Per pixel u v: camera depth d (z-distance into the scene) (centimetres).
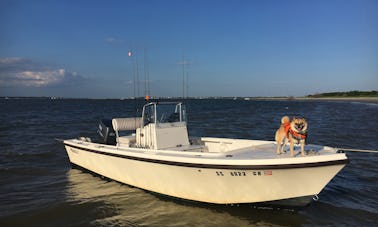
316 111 4566
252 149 729
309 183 627
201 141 947
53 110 5038
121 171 842
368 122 2638
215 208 717
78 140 1047
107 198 788
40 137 1873
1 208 731
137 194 811
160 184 758
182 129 880
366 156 1214
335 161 604
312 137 1723
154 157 725
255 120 3070
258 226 627
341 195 793
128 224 646
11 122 2842
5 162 1212
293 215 672
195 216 678
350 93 13850
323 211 693
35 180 963
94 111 4684
